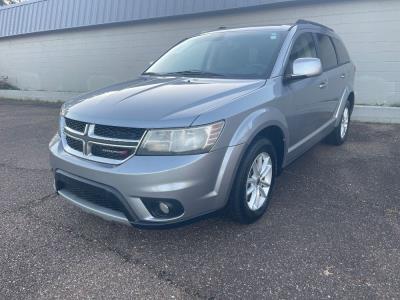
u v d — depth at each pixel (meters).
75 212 3.68
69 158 3.00
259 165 3.31
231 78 3.57
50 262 2.84
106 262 2.82
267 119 3.18
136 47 11.48
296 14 8.35
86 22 12.24
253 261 2.79
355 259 2.78
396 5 7.33
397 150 5.54
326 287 2.48
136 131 2.69
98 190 2.81
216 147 2.74
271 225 3.32
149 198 2.64
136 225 2.73
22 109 11.77
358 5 7.64
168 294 2.45
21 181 4.61
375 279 2.54
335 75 4.95
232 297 2.41
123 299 2.42
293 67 3.51
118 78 12.34
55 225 3.42
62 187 3.30
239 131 2.90
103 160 2.81
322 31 4.89
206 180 2.73
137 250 2.97
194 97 2.99
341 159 5.16
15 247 3.05
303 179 4.43
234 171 2.90
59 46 13.72
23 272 2.72
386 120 7.43
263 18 8.79
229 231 3.22
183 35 10.33
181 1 9.77
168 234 3.19
